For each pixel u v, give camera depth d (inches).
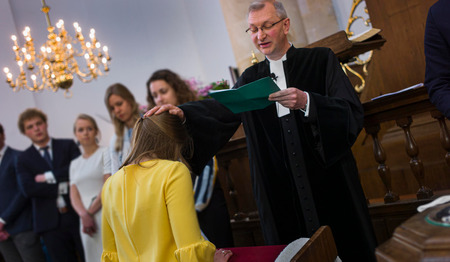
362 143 157.1
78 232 264.1
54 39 264.1
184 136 87.4
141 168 78.9
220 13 362.9
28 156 271.6
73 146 283.9
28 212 264.1
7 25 328.8
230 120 111.8
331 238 79.8
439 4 92.7
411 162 116.7
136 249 75.0
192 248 69.0
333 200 102.1
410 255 45.2
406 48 161.2
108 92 181.9
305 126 104.0
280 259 80.1
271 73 109.1
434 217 49.1
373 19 168.6
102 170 231.1
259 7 105.7
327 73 103.7
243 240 153.9
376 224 124.0
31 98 324.8
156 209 73.5
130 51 378.6
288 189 107.1
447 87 90.4
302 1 249.1
